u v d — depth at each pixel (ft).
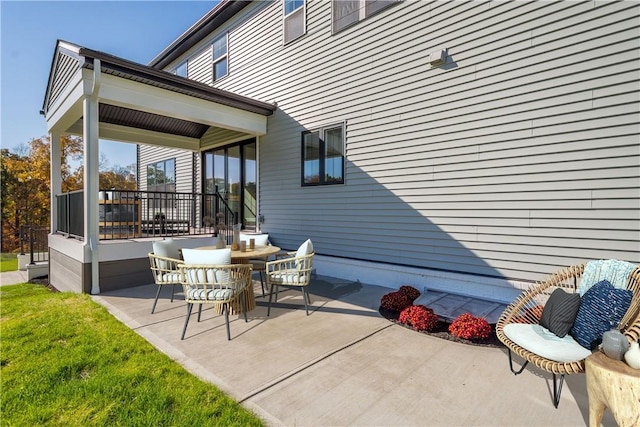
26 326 10.66
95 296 14.56
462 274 13.91
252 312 12.46
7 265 31.58
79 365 8.00
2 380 7.39
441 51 14.24
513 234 12.67
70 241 16.24
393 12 16.17
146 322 11.22
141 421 5.99
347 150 18.35
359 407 6.51
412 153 15.60
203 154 29.58
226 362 8.36
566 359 6.31
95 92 14.29
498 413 6.35
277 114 22.40
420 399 6.79
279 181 22.30
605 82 10.69
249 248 14.19
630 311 6.39
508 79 12.67
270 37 23.07
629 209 10.34
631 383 4.93
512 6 12.53
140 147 39.24
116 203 19.38
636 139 10.19
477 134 13.51
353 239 18.17
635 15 10.18
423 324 10.45
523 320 8.50
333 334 10.26
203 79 29.91
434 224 14.89
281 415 6.24
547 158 11.84
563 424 6.04
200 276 9.87
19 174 54.70
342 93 18.53
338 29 18.63
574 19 11.24
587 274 8.07
